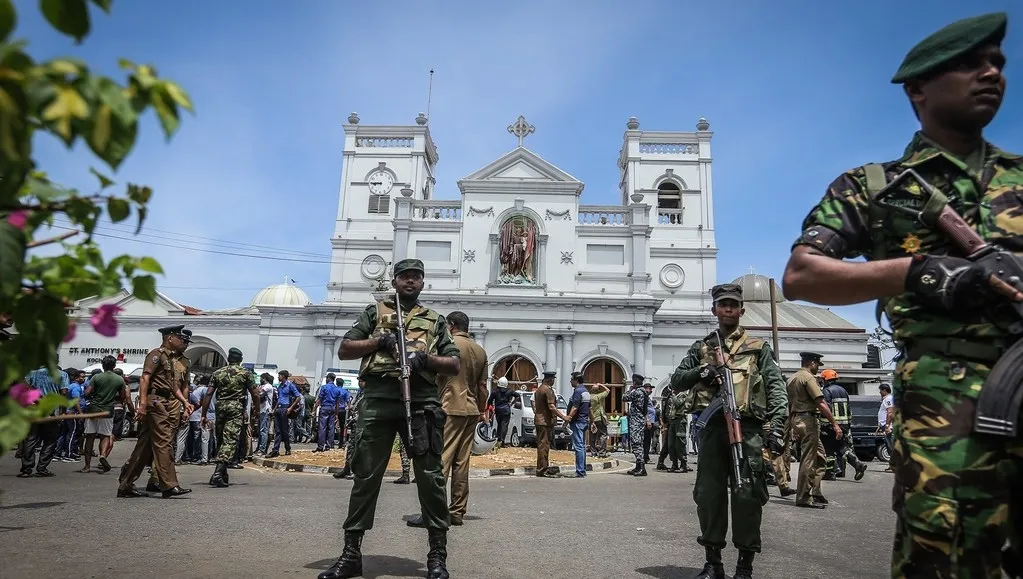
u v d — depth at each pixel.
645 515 7.56
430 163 40.06
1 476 10.03
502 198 33.00
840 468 12.71
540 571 4.62
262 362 33.22
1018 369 1.83
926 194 2.07
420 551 5.17
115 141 1.35
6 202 1.52
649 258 35.31
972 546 1.82
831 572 4.89
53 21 1.30
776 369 4.78
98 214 1.81
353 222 35.97
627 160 37.19
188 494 8.19
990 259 1.87
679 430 14.70
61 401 1.71
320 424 17.39
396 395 4.43
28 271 1.72
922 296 1.92
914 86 2.24
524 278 32.12
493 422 19.73
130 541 5.12
